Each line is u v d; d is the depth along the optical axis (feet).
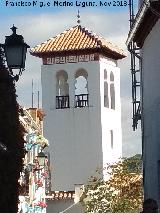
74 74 188.85
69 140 188.03
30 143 147.43
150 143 80.23
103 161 185.57
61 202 176.14
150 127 80.12
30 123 151.64
